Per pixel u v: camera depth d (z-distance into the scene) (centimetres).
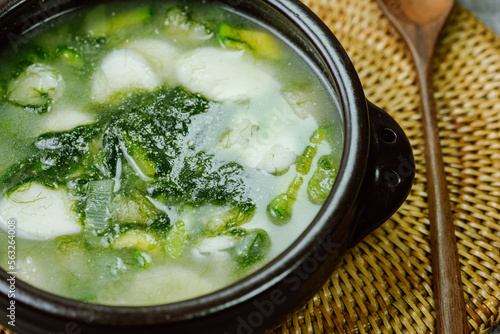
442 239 43
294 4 41
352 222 38
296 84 42
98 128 41
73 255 38
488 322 43
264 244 39
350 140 38
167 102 42
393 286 43
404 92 49
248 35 44
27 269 38
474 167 47
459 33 51
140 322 34
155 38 44
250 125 41
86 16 44
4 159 41
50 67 43
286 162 40
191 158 41
